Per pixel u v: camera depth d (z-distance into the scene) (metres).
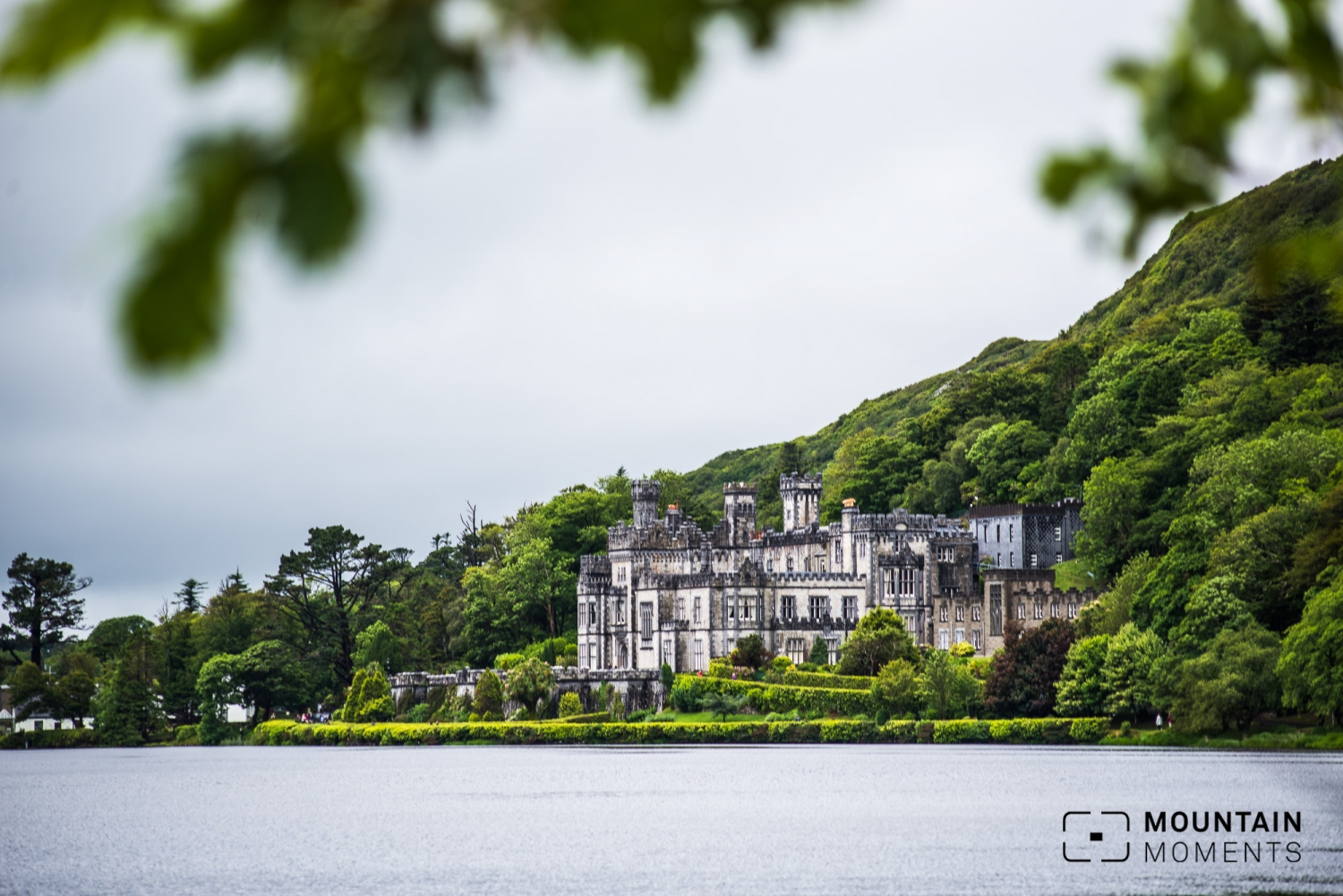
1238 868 112.62
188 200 8.15
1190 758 198.62
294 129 8.46
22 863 137.62
